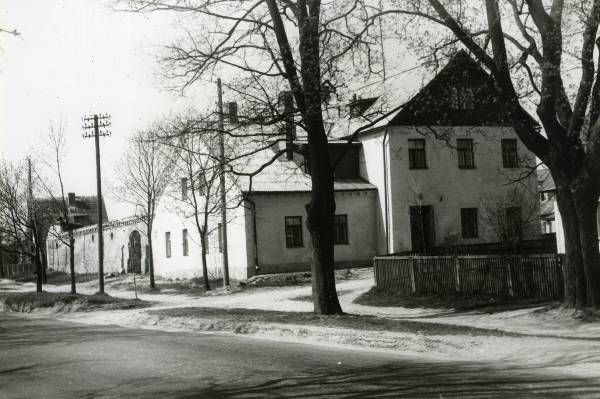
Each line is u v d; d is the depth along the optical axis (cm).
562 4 1463
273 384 860
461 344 1189
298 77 1611
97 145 3150
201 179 2144
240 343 1339
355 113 1797
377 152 3600
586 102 1454
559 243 2417
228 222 3206
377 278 2366
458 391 780
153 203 3778
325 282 1678
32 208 3484
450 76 1673
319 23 1580
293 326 1484
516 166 3691
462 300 1964
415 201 3500
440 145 3578
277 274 3212
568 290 1520
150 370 1004
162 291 3456
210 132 1697
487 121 1734
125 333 1648
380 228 3572
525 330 1392
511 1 1516
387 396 761
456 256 2045
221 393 808
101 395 818
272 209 3391
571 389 781
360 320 1522
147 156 3722
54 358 1184
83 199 8300
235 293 2855
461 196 3609
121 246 5006
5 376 1001
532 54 1521
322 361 1061
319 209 1669
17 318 2402
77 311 2603
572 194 1483
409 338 1238
